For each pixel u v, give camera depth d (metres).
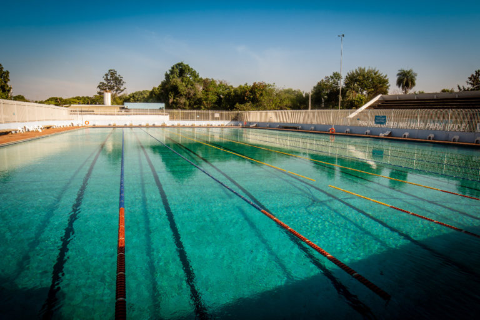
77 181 6.52
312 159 9.98
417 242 3.62
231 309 2.34
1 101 15.93
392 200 5.36
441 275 2.89
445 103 23.11
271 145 14.37
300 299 2.48
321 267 3.02
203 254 3.26
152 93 57.19
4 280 2.68
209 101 46.84
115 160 9.34
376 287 2.67
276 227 4.05
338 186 6.34
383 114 20.25
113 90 71.19
